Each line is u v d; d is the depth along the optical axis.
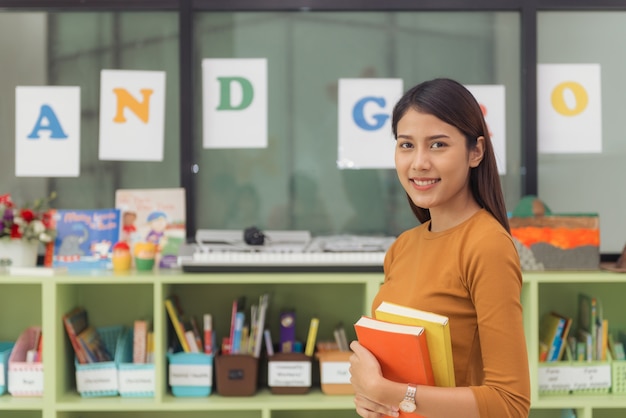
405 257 1.23
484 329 1.03
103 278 2.13
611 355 2.32
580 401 2.18
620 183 2.51
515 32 2.50
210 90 2.49
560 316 2.33
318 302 2.49
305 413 2.49
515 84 2.50
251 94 2.49
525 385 1.01
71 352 2.34
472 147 1.14
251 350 2.28
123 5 2.44
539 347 2.29
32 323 2.46
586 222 2.25
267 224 2.50
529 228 2.26
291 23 2.50
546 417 2.47
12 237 2.27
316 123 2.50
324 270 2.19
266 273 2.20
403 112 1.13
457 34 2.50
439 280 1.11
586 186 2.51
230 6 2.45
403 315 1.06
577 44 2.50
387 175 2.50
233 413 2.50
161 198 2.45
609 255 2.50
